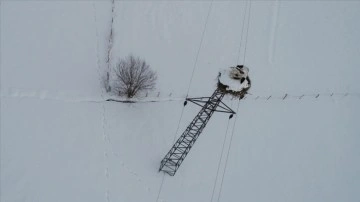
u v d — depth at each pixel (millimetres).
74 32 54844
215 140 50000
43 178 44531
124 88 49875
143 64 49750
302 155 50938
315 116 54125
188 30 58250
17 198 43094
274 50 58750
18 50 52219
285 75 56781
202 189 46625
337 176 50219
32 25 54594
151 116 50344
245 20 60750
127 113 50031
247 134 51188
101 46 54219
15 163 44875
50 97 49438
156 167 47156
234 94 42781
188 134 45500
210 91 53219
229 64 56438
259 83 55500
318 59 58875
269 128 52125
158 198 45469
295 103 54625
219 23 59812
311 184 49188
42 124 47562
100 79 51562
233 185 47406
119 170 46531
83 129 48094
